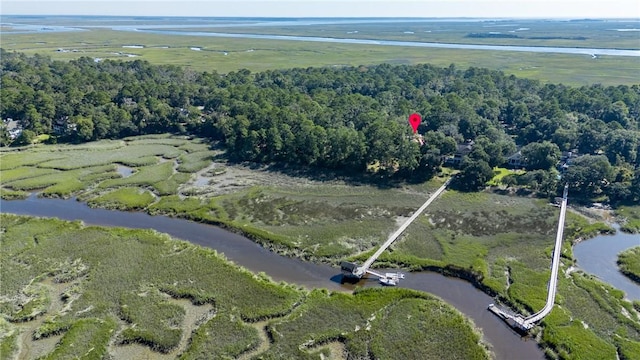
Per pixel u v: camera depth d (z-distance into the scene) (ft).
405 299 219.82
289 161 398.21
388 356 186.39
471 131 412.36
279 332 199.41
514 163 373.20
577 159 338.95
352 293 228.22
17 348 190.49
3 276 237.45
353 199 329.72
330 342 195.83
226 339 195.21
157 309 213.66
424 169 364.58
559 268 243.19
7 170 384.68
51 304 217.97
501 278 235.61
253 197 335.26
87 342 192.54
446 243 269.85
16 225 292.20
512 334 200.54
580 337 192.54
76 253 259.60
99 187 355.36
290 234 284.41
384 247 264.72
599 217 298.56
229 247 274.57
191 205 323.98
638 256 253.85
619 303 215.31
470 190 337.11
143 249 264.31
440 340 194.49
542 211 304.30
